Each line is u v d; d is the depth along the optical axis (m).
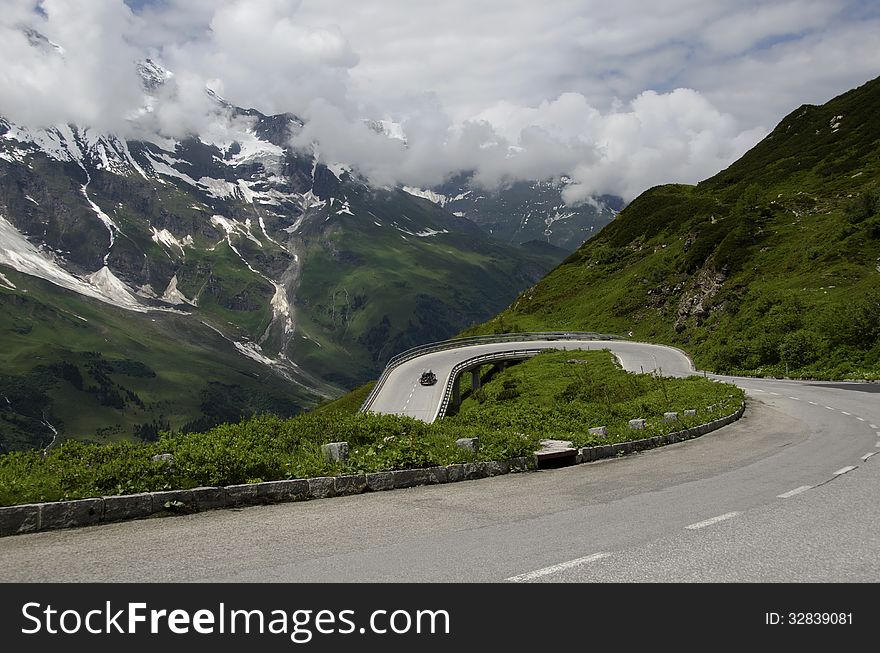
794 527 7.91
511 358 80.62
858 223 81.12
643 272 113.50
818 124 147.25
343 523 8.60
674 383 44.28
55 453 12.70
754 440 19.77
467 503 10.12
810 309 63.41
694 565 6.42
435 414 51.66
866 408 29.31
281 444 15.39
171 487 9.62
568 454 15.74
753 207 105.50
